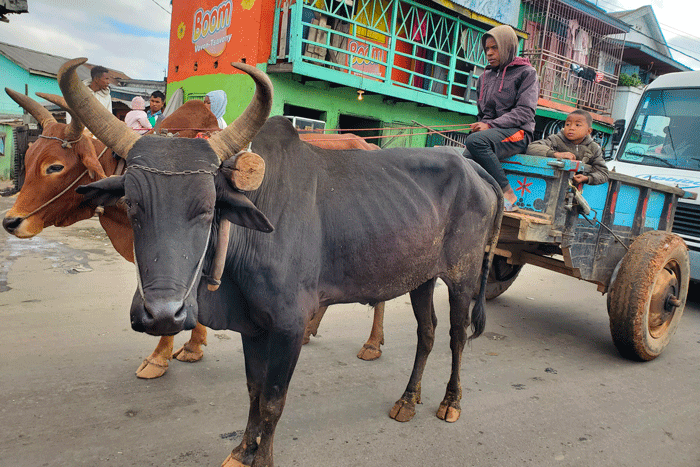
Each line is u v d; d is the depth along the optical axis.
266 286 2.36
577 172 4.12
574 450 3.03
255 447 2.66
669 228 5.44
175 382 3.50
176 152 1.93
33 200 2.98
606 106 16.89
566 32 15.20
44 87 23.39
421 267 3.05
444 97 12.34
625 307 4.32
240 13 10.43
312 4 9.88
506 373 4.12
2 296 4.77
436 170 3.15
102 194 1.99
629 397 3.82
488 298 6.05
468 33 12.90
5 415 2.90
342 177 2.76
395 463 2.79
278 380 2.48
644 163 7.34
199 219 1.91
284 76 10.34
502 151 4.12
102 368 3.58
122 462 2.60
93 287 5.27
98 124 1.96
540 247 5.06
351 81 10.49
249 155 2.03
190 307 1.89
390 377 3.89
